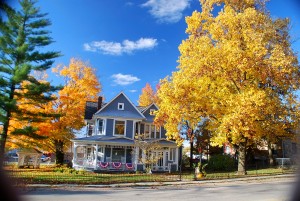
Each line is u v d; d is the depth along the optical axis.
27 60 26.48
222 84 23.58
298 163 14.96
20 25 26.97
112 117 38.78
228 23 23.55
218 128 22.84
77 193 15.61
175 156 38.47
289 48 23.11
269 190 15.87
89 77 40.34
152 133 40.75
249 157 41.50
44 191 16.14
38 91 25.61
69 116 36.66
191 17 26.22
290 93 22.97
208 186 19.36
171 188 18.58
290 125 22.53
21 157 37.19
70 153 51.53
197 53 24.33
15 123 32.09
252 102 20.42
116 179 22.77
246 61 21.20
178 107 23.69
